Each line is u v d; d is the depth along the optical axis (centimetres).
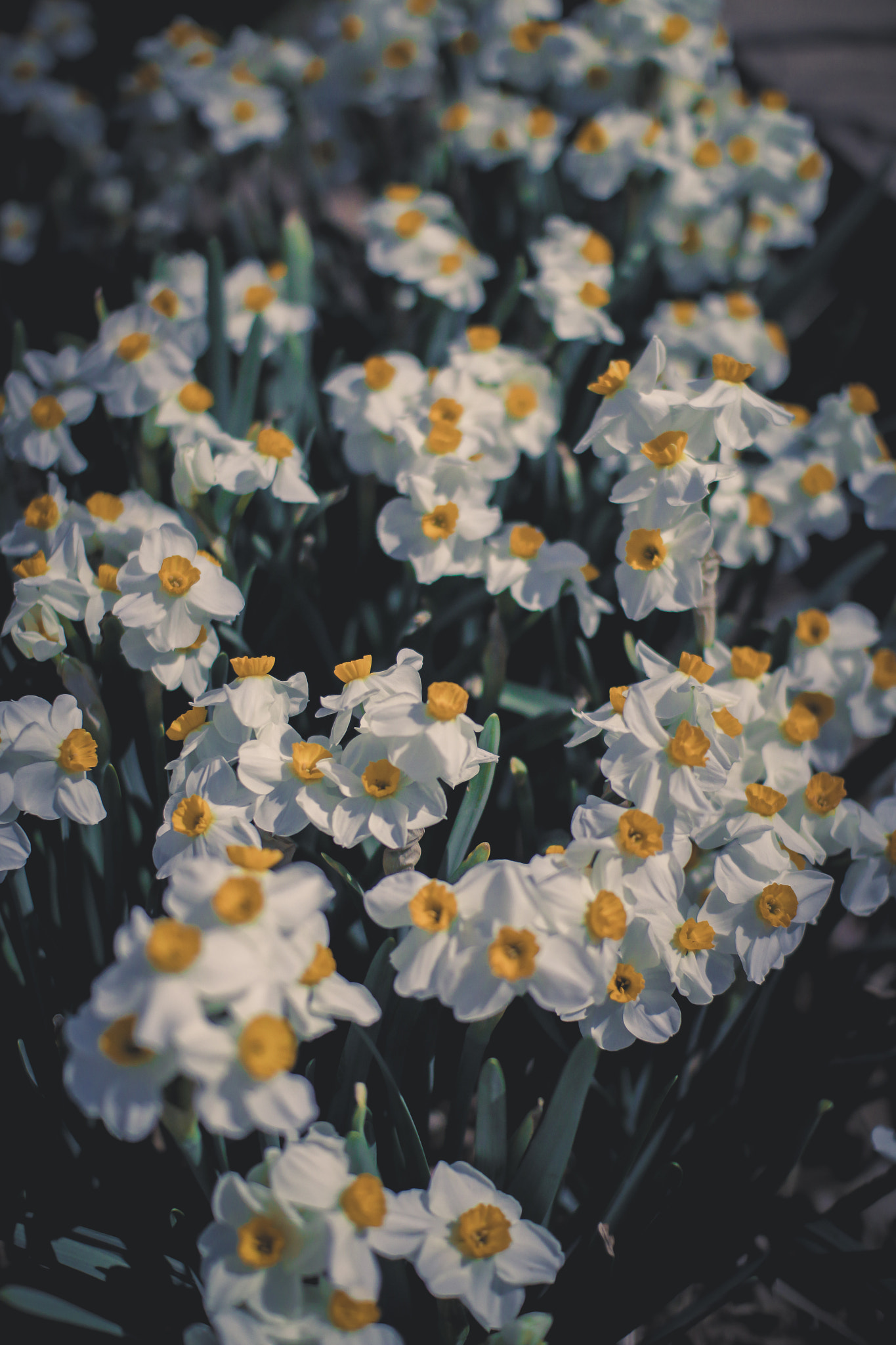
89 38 118
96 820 48
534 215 82
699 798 47
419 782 47
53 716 48
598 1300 47
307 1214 42
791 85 120
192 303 67
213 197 102
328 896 43
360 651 64
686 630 63
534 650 64
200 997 40
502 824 59
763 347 73
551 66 84
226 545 55
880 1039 55
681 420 51
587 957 44
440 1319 45
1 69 107
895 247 94
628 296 77
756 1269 48
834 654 58
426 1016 49
